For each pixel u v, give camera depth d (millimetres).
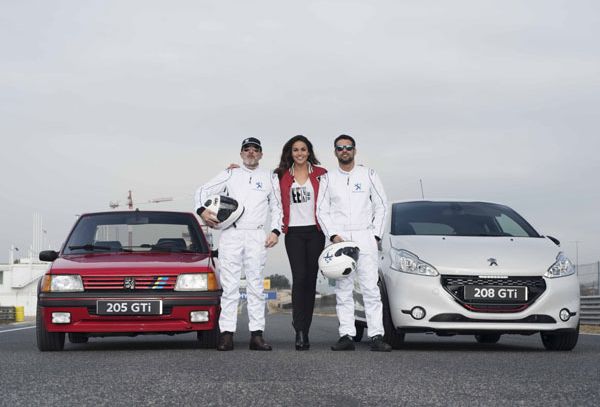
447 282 7129
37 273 68500
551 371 5133
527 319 7078
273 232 7375
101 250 8234
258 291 7316
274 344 8305
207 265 7426
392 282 7371
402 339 7480
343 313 7262
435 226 8219
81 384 4457
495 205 8812
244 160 7465
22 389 4266
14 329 14188
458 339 10375
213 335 7391
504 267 7133
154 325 7094
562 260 7375
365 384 4402
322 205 7336
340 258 7039
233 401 3740
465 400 3785
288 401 3738
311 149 7449
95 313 7043
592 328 14352
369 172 7445
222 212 7199
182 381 4535
